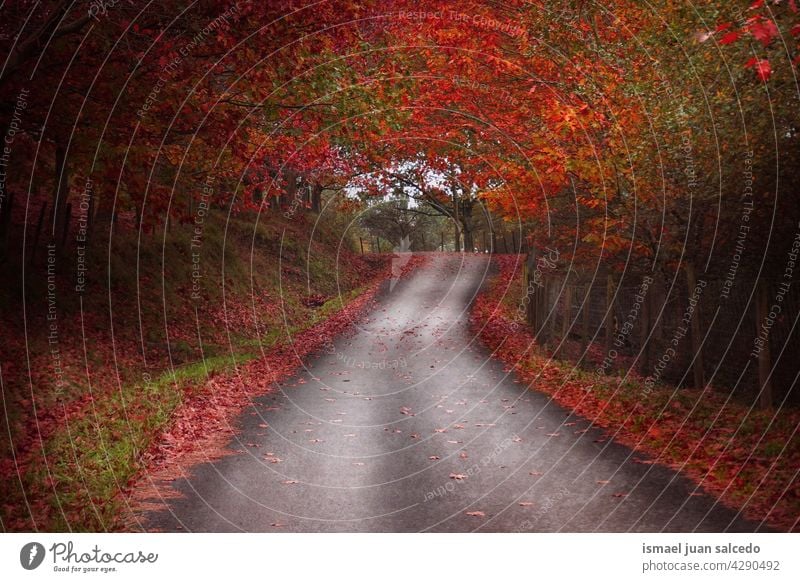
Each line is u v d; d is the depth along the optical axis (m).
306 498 7.54
